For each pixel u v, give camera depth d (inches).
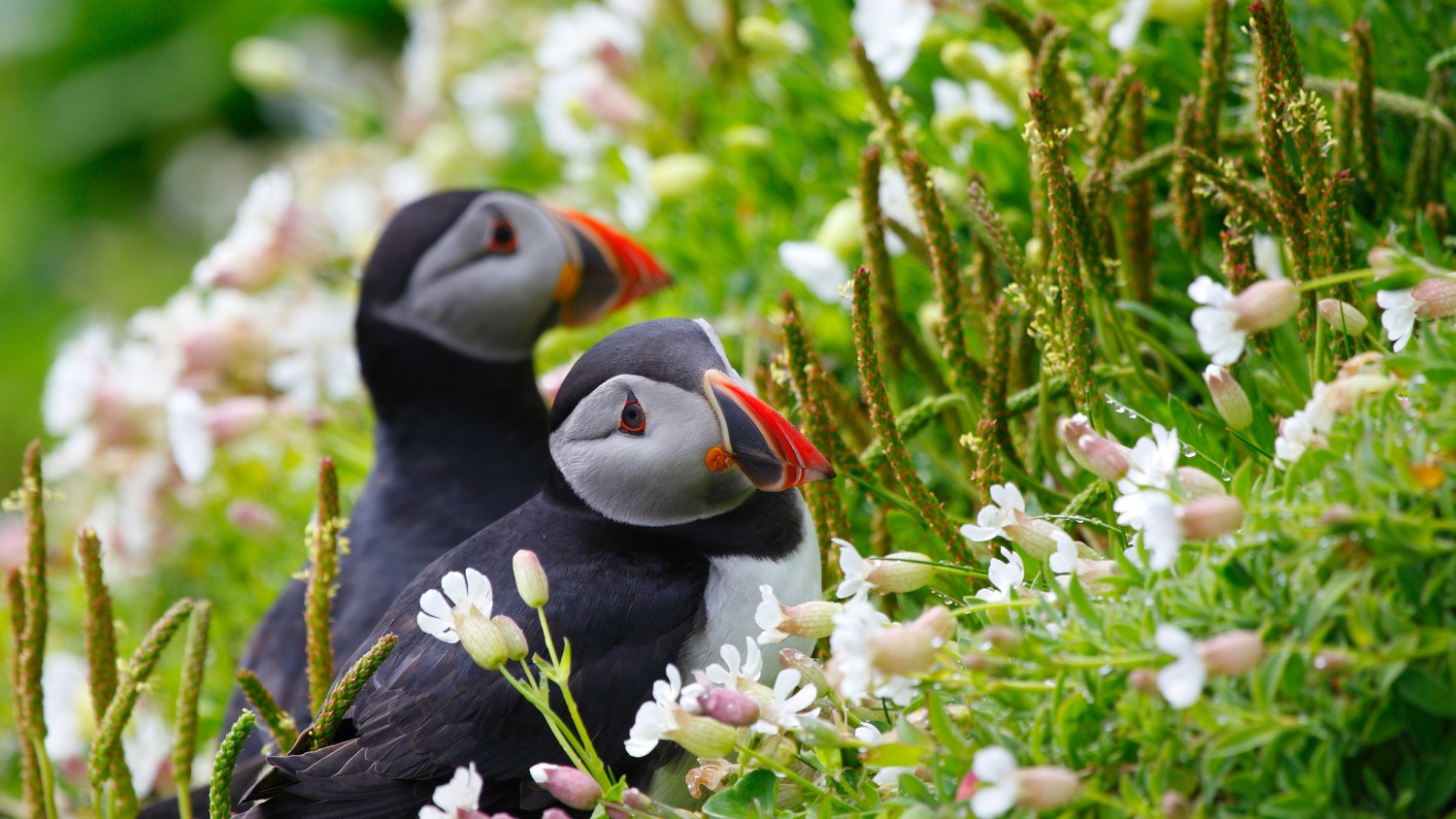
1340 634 102.2
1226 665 96.3
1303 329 143.3
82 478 301.7
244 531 254.7
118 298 416.8
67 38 429.1
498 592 153.5
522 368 223.5
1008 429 162.2
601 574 152.9
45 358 414.3
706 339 155.6
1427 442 102.7
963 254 207.8
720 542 156.7
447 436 218.2
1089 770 107.3
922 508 152.2
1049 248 172.7
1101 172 164.1
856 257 212.1
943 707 116.7
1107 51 205.3
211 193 432.8
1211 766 102.7
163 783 222.4
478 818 121.6
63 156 427.8
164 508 266.4
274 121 430.3
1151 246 178.1
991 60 205.5
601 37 279.9
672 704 124.5
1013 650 107.7
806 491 172.7
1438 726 99.5
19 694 166.7
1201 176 151.9
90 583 164.6
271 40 418.9
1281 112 143.3
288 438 261.4
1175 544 103.7
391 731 146.6
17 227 427.2
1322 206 140.4
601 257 222.2
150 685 170.1
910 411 167.5
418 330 217.6
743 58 266.7
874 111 191.0
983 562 154.3
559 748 147.2
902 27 203.8
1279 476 117.6
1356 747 99.2
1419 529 98.2
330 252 274.2
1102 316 162.2
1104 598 119.6
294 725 171.2
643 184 268.1
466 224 217.2
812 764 131.3
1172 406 141.5
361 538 211.6
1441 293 116.8
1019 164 205.8
